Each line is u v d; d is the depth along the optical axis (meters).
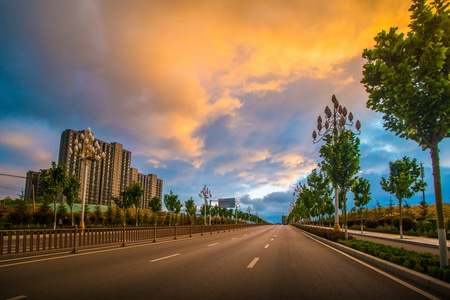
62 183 34.38
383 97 8.77
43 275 7.81
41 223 43.62
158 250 14.88
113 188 88.25
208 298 5.62
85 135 29.53
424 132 8.30
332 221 78.31
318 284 6.94
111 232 18.88
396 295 5.93
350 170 20.28
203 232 38.75
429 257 9.25
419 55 8.00
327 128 23.39
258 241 22.48
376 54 8.48
